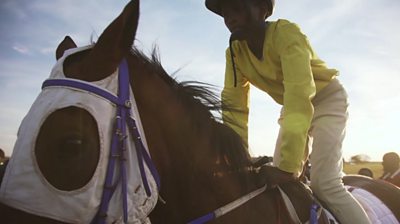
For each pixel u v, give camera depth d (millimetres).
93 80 1404
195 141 1726
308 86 1935
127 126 1448
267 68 2186
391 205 2740
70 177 1280
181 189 1700
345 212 2111
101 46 1404
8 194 1257
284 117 1925
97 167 1318
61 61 1438
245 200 1859
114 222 1369
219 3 2143
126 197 1388
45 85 1384
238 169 1871
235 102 2461
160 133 1626
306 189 2127
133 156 1444
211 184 1773
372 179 3051
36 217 1268
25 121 1317
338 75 2295
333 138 2156
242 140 1938
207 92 1868
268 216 1927
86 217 1310
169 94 1697
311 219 1989
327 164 2145
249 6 2094
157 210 1663
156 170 1531
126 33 1447
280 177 1907
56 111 1294
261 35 2152
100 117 1352
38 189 1255
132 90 1574
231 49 2248
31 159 1254
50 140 1271
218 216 1762
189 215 1718
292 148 1845
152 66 1704
